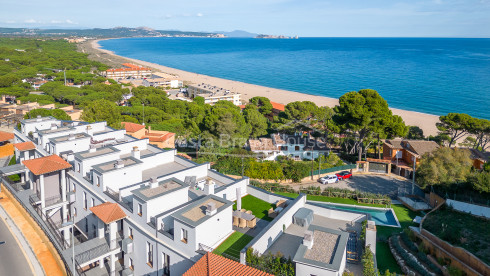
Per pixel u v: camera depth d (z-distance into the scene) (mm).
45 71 182125
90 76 175875
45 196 39156
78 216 38156
